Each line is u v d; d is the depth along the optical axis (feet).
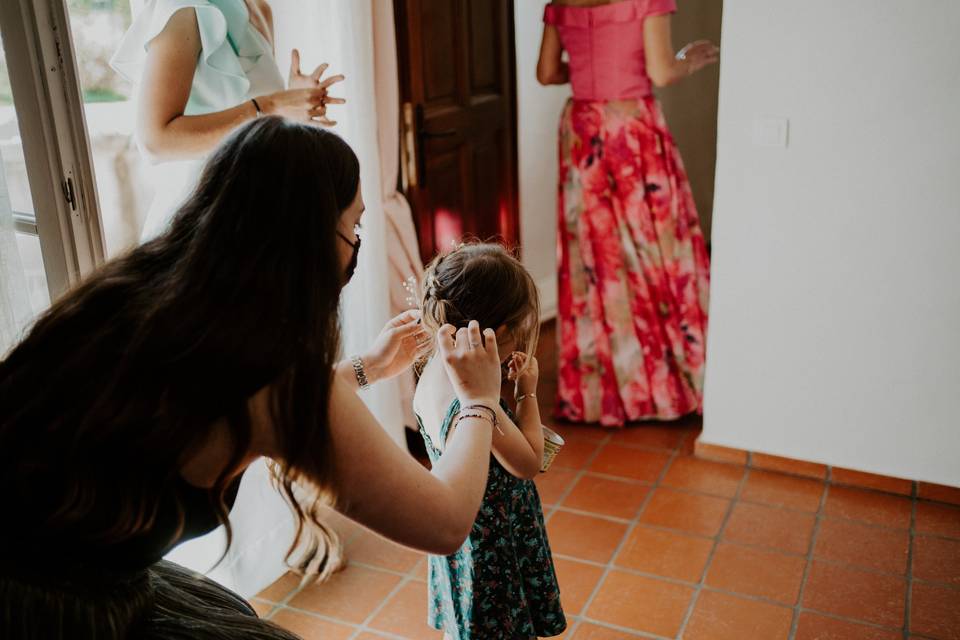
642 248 10.48
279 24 7.68
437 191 10.82
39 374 3.18
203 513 3.45
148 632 3.63
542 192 14.11
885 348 8.77
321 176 3.35
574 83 10.41
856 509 8.80
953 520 8.54
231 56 6.25
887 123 8.20
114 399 3.02
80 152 6.19
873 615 7.17
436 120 10.53
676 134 17.04
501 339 5.18
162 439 3.04
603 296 10.66
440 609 5.72
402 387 9.95
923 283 8.44
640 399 10.89
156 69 5.87
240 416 3.15
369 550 8.45
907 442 8.91
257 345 3.09
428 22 10.20
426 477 3.65
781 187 8.80
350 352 8.86
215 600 4.11
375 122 8.59
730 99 8.79
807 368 9.18
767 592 7.53
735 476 9.55
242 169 3.28
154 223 7.04
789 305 9.08
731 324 9.43
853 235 8.61
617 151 10.28
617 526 8.64
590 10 9.94
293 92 6.14
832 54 8.25
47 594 3.26
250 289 3.14
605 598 7.53
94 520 3.15
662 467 9.80
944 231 8.23
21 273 5.88
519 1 12.70
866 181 8.42
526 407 5.33
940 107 7.98
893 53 8.02
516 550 5.33
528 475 4.87
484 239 12.16
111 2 7.13
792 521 8.63
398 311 9.93
